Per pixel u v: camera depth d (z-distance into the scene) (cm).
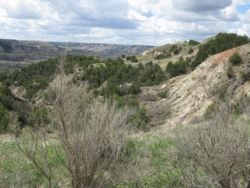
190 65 7494
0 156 919
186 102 4675
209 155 613
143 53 11719
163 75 7356
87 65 9438
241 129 629
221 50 7612
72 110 620
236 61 4506
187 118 4097
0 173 748
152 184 766
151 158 911
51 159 841
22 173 753
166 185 757
